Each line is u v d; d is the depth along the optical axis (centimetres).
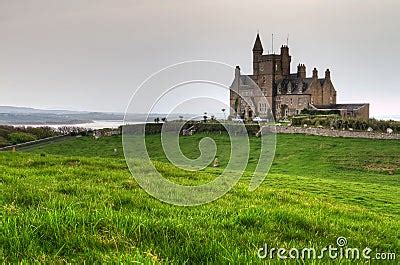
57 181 1480
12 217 749
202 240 731
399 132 6419
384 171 4550
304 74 13338
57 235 682
